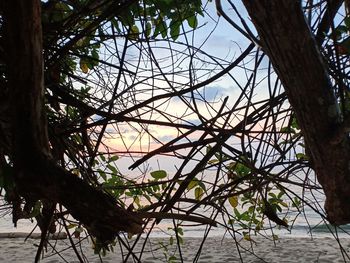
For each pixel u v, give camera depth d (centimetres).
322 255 920
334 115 146
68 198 153
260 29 137
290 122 216
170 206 207
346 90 192
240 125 204
